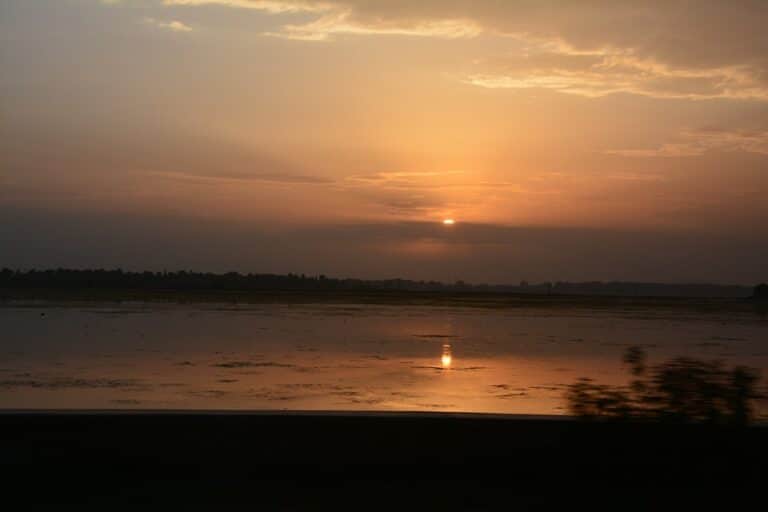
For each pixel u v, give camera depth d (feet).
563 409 72.69
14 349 128.36
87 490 26.07
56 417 28.04
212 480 27.25
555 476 27.58
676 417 26.23
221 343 144.15
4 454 27.37
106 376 95.40
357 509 24.75
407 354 129.70
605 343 160.66
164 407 72.02
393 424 28.63
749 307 526.16
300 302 424.05
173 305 326.24
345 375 98.99
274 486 26.73
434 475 27.99
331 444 28.32
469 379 96.53
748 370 27.32
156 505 24.80
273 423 28.45
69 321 201.98
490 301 569.64
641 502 25.02
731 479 26.05
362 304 417.49
